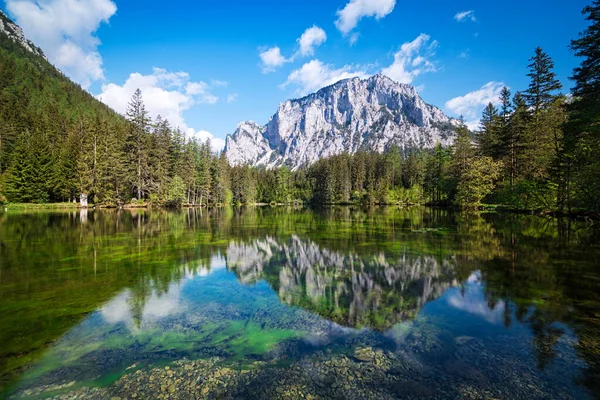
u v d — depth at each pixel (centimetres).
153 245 1581
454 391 418
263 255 1376
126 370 476
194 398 405
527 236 1694
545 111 3425
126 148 4725
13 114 6050
